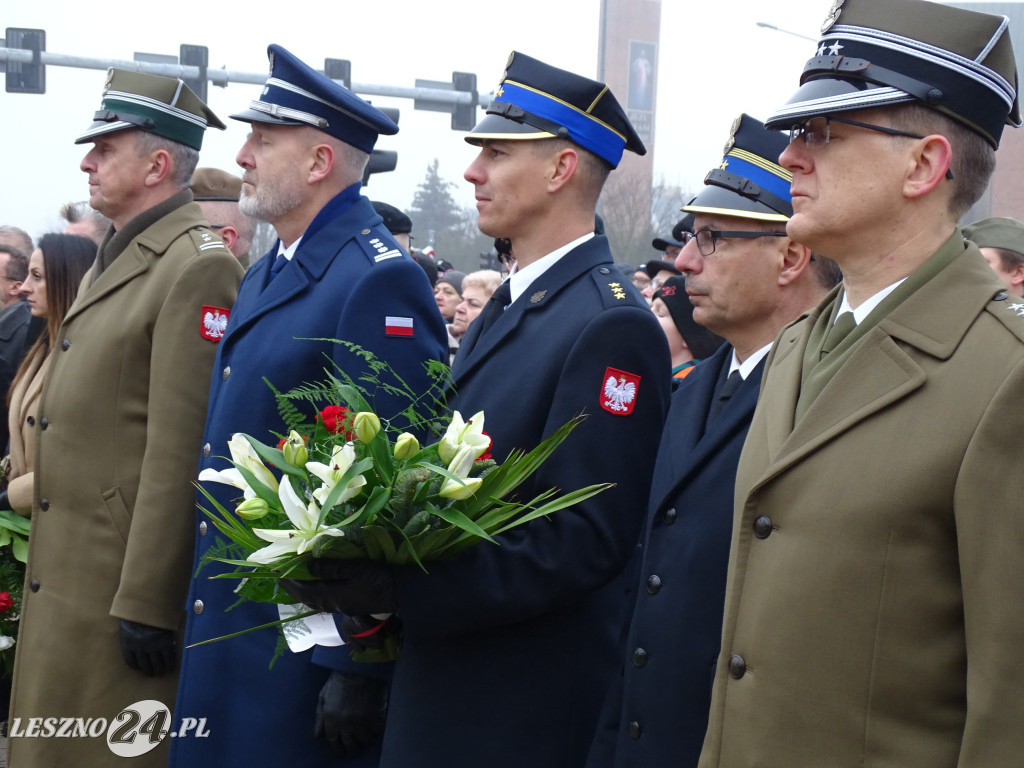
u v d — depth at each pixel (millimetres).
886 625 1508
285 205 3092
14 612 4371
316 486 2070
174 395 3279
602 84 2645
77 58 14617
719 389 2332
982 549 1401
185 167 3654
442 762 2371
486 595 2225
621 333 2389
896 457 1517
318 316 2881
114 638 3375
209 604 2959
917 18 1656
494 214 2658
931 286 1615
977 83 1636
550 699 2400
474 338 2709
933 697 1487
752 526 1705
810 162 1725
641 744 2127
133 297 3449
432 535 2156
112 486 3400
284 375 2873
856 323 1724
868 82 1652
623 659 2314
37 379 4289
